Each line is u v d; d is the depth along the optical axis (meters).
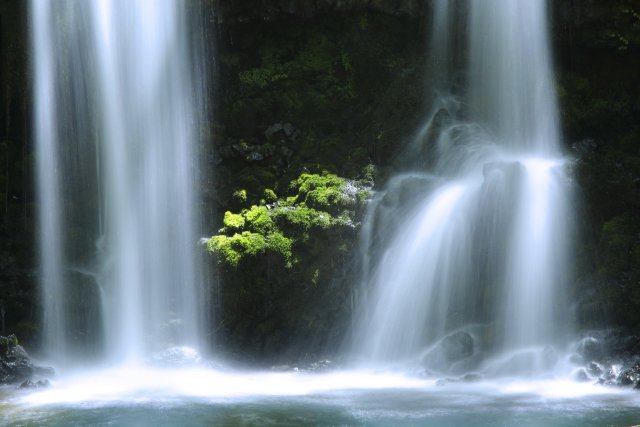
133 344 20.55
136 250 21.38
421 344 19.45
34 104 22.34
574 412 14.02
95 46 22.12
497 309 18.97
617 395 15.68
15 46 22.33
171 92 22.53
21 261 21.53
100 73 22.09
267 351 20.02
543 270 19.20
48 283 21.02
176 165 22.25
